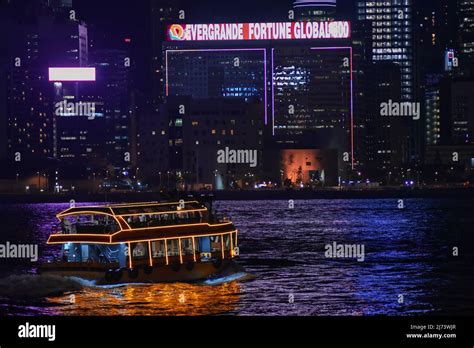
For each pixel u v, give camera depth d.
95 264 108.50
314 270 131.38
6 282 107.31
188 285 111.12
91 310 98.12
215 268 114.69
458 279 122.56
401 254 155.88
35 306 99.94
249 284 115.19
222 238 116.19
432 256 152.75
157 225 110.62
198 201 116.44
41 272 110.94
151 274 109.94
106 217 110.94
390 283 118.75
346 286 115.69
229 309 99.50
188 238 112.75
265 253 156.88
